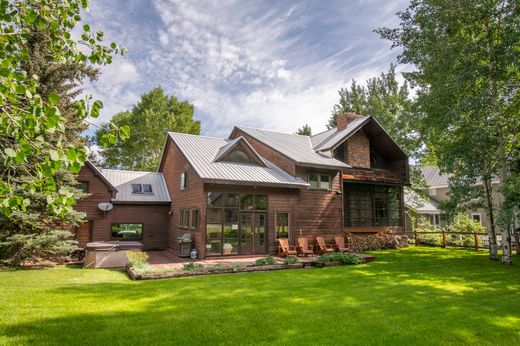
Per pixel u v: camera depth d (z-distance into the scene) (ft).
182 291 27.55
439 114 47.32
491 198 50.34
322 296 26.27
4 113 9.73
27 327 18.25
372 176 70.08
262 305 23.53
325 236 60.70
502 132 44.34
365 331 18.69
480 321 20.54
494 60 43.16
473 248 65.46
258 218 53.57
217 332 18.24
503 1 42.68
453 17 45.21
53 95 9.34
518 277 35.19
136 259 39.29
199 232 48.67
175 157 64.03
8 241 37.63
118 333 17.81
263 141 67.36
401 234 72.69
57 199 11.17
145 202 61.77
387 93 113.09
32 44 42.27
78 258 48.06
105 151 119.75
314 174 61.36
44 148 11.21
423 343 17.17
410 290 28.63
